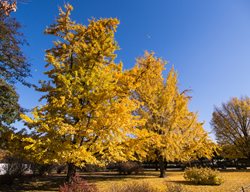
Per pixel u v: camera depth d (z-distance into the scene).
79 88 10.84
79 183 8.49
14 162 16.91
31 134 11.23
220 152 32.53
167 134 17.05
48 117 9.99
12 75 15.03
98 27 12.91
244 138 30.94
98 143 10.96
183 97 19.34
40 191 11.33
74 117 11.41
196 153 21.00
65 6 12.96
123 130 11.07
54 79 12.21
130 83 11.73
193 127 19.25
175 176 19.27
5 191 11.44
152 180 15.57
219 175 13.93
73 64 12.91
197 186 12.80
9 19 14.18
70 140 11.02
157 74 17.78
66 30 13.01
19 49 14.66
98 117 10.56
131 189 8.40
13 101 15.17
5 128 14.78
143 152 13.39
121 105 10.70
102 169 30.17
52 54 12.79
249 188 11.48
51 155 9.87
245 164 34.28
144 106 17.95
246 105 31.38
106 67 12.09
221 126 32.12
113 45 12.73
